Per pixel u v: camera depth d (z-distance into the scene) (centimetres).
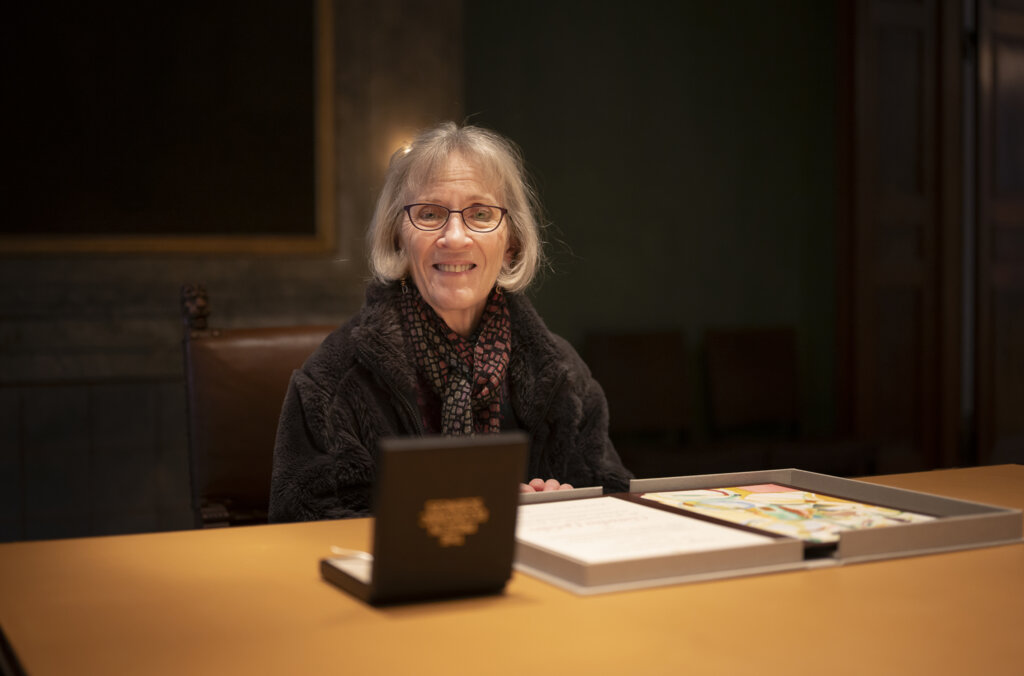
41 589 96
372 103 438
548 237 505
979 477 156
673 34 524
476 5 489
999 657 76
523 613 87
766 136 545
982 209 562
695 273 535
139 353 412
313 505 165
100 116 406
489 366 181
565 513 115
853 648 78
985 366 568
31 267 400
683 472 470
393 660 76
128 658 77
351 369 175
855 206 543
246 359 206
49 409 402
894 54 547
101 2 405
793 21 545
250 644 80
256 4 421
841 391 555
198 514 198
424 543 89
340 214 436
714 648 78
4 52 395
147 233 412
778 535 105
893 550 105
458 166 175
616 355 500
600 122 513
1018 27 567
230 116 421
